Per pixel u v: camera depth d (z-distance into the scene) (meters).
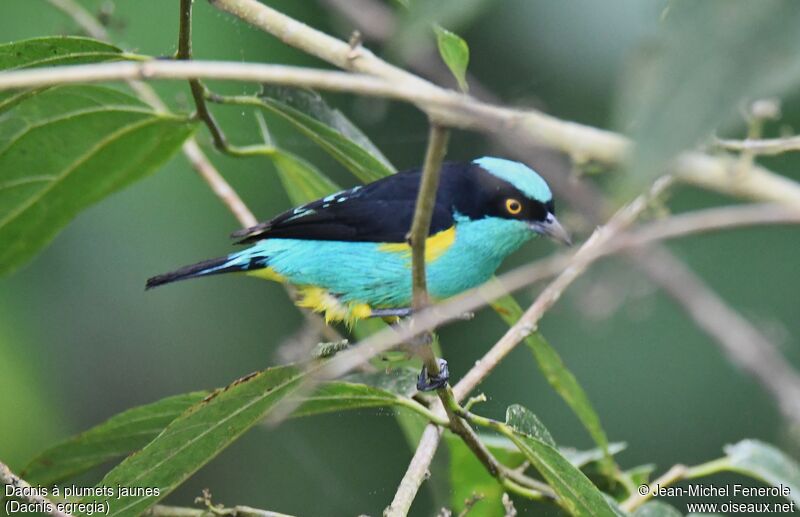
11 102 7.87
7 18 12.63
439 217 10.34
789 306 12.91
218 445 7.55
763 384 4.52
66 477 9.09
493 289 9.17
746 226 4.61
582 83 11.34
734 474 12.64
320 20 12.83
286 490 13.84
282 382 7.29
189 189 13.37
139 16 12.76
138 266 13.24
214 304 13.71
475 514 10.20
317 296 10.57
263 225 10.29
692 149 3.09
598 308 5.87
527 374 13.74
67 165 9.54
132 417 8.52
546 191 10.52
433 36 6.87
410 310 10.52
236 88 12.02
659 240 4.80
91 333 13.16
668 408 13.08
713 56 2.91
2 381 12.65
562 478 7.67
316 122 8.77
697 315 4.68
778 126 11.47
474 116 4.64
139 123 9.28
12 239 10.07
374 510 13.76
